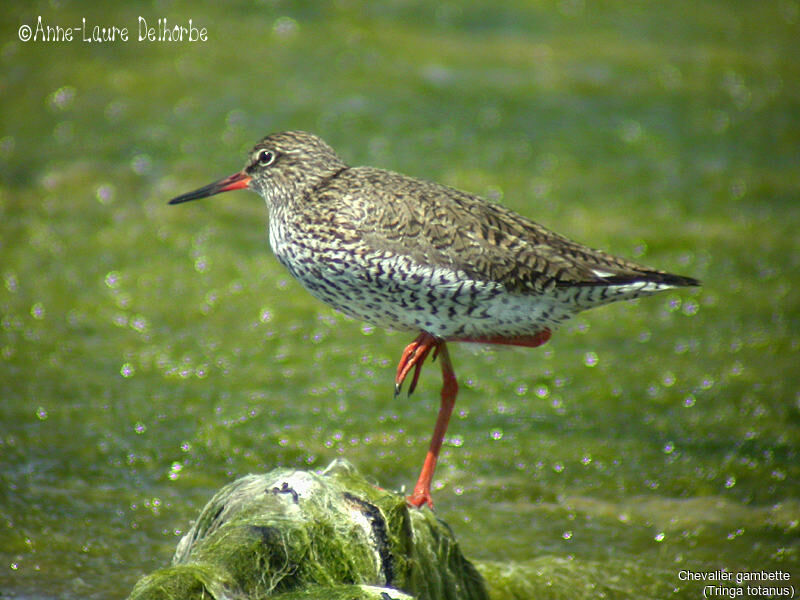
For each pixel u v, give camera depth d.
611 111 22.06
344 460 8.26
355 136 19.80
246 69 22.52
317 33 24.70
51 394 12.55
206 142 19.45
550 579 9.40
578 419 12.70
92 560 9.53
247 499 7.62
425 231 9.27
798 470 11.70
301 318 14.94
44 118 19.98
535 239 9.55
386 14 26.30
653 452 12.02
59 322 14.24
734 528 10.63
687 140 21.09
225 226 17.34
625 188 18.95
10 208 17.08
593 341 14.77
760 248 17.19
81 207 17.34
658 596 9.43
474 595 8.76
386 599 6.90
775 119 22.23
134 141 19.34
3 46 22.38
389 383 13.38
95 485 10.83
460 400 13.05
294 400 12.79
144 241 16.58
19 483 10.72
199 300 15.14
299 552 7.18
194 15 24.86
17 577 9.14
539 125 21.16
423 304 9.41
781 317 15.31
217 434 11.92
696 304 15.66
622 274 9.46
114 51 22.80
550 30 26.38
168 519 10.32
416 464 11.55
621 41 26.08
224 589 6.72
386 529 7.55
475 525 10.48
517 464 11.67
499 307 9.40
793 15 28.83
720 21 28.05
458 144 19.94
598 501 11.05
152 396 12.69
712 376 13.77
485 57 24.30
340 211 9.46
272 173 10.16
